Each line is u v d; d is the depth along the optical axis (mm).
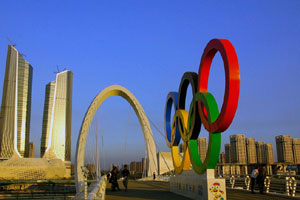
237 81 11406
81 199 6988
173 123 22031
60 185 98188
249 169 70625
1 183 101562
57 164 138000
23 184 104000
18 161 132500
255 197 15711
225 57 11844
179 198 15836
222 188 12930
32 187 95688
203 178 13617
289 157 113625
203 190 13516
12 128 187375
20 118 197000
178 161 20938
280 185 17297
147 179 54250
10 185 101062
